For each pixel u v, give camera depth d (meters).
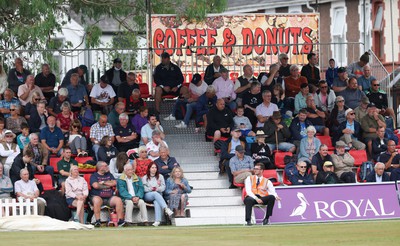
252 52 102.50
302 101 88.19
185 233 61.38
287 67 94.31
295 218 73.88
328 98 90.62
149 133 80.88
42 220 67.44
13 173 72.94
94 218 72.94
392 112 92.44
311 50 107.31
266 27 106.81
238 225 71.00
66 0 109.62
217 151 83.38
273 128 82.81
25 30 101.00
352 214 74.69
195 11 103.81
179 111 88.81
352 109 87.88
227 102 88.75
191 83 89.81
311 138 81.12
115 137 80.94
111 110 85.56
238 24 106.06
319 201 74.69
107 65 103.25
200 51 104.94
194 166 82.56
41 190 73.12
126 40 118.44
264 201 72.31
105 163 74.06
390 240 54.62
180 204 74.62
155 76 89.94
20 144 77.88
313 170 78.56
